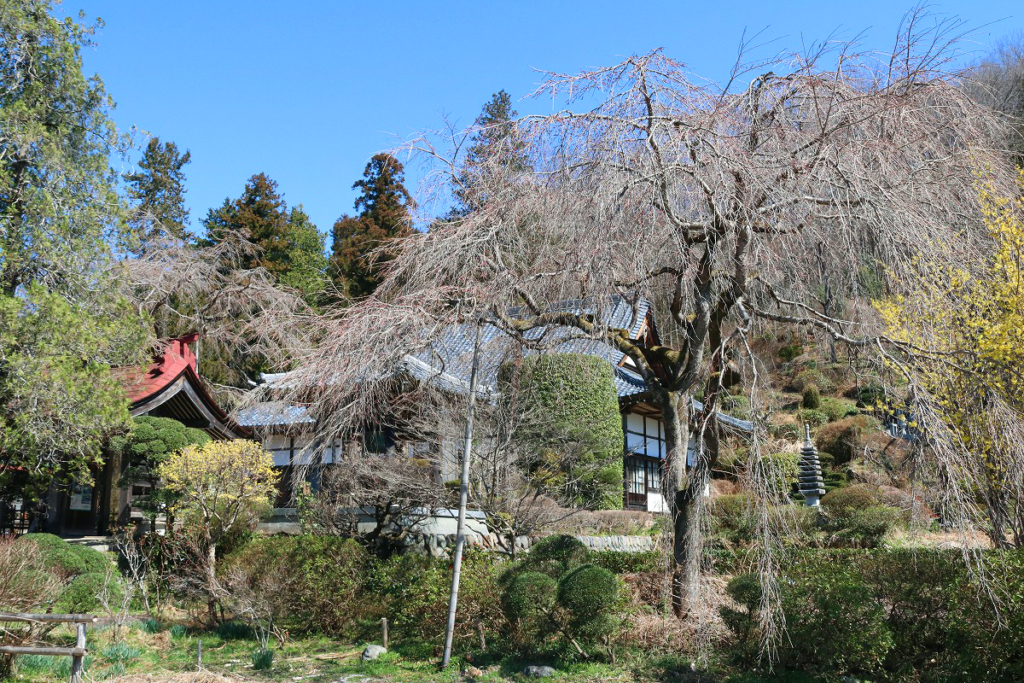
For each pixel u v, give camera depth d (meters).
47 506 12.34
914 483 7.27
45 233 10.38
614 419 14.34
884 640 6.87
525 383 10.73
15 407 9.38
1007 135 8.57
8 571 7.82
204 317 21.23
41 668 7.66
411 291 8.27
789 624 7.08
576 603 7.66
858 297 7.99
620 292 7.79
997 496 7.40
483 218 7.87
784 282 8.19
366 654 8.72
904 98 7.45
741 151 7.02
